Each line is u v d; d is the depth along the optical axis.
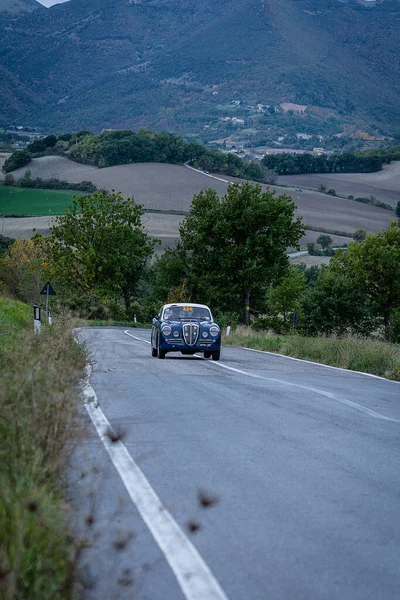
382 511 7.54
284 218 73.88
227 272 75.75
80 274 92.00
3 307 37.16
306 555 6.12
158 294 82.19
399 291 88.44
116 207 94.25
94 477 8.22
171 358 28.14
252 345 40.84
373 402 16.48
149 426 12.01
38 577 4.70
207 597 5.18
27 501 4.91
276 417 13.53
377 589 5.43
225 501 7.69
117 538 6.23
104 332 53.19
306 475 9.02
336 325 88.19
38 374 9.25
